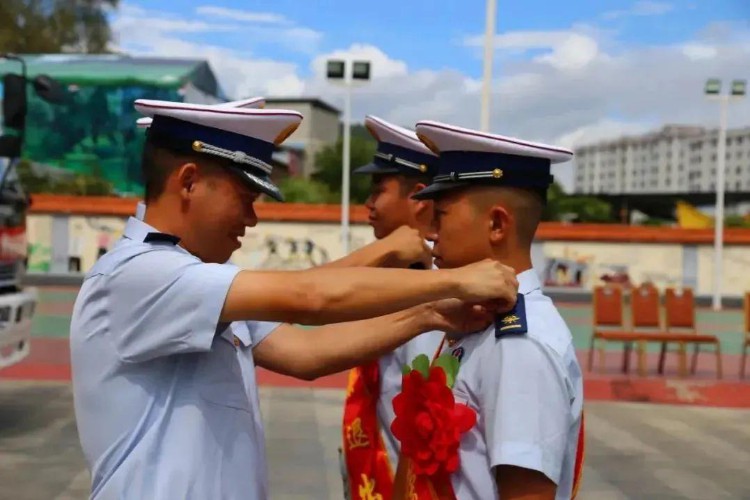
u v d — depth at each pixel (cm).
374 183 276
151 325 169
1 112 640
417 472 184
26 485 516
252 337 228
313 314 170
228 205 178
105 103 2248
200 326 167
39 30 3244
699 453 670
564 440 169
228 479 178
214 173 176
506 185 183
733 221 3212
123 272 171
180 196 177
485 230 185
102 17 3347
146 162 181
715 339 988
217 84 2420
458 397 181
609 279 2012
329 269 175
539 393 168
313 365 225
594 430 746
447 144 187
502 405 169
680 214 3231
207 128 175
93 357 175
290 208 1938
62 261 1945
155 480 171
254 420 190
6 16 3183
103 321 174
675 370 1059
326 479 552
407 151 265
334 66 1769
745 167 5181
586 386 931
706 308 1939
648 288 1057
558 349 173
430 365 190
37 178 2250
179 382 176
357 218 1939
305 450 623
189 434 174
